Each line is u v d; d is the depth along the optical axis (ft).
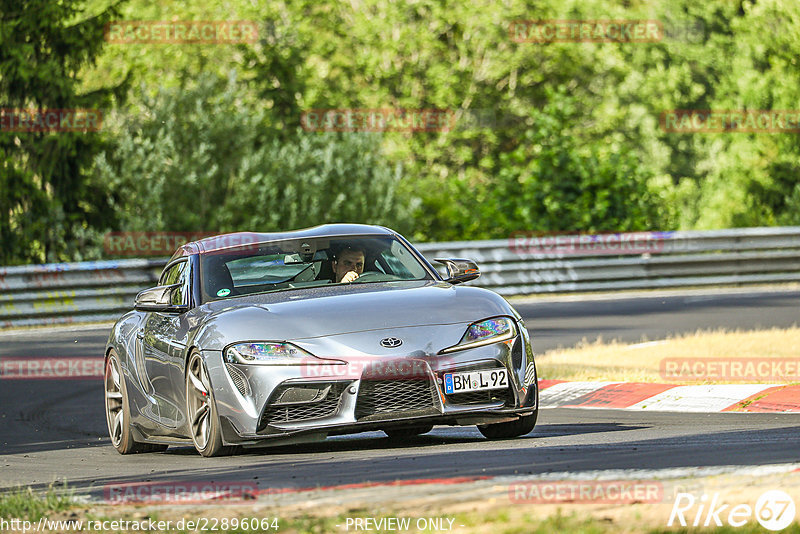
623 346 140.67
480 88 497.87
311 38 484.74
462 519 47.14
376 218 287.07
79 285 218.59
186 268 88.63
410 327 75.25
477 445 77.36
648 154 582.76
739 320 175.01
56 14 294.25
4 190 288.30
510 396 76.48
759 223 416.46
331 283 85.46
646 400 104.12
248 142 284.00
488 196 317.22
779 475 53.83
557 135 298.76
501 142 506.48
